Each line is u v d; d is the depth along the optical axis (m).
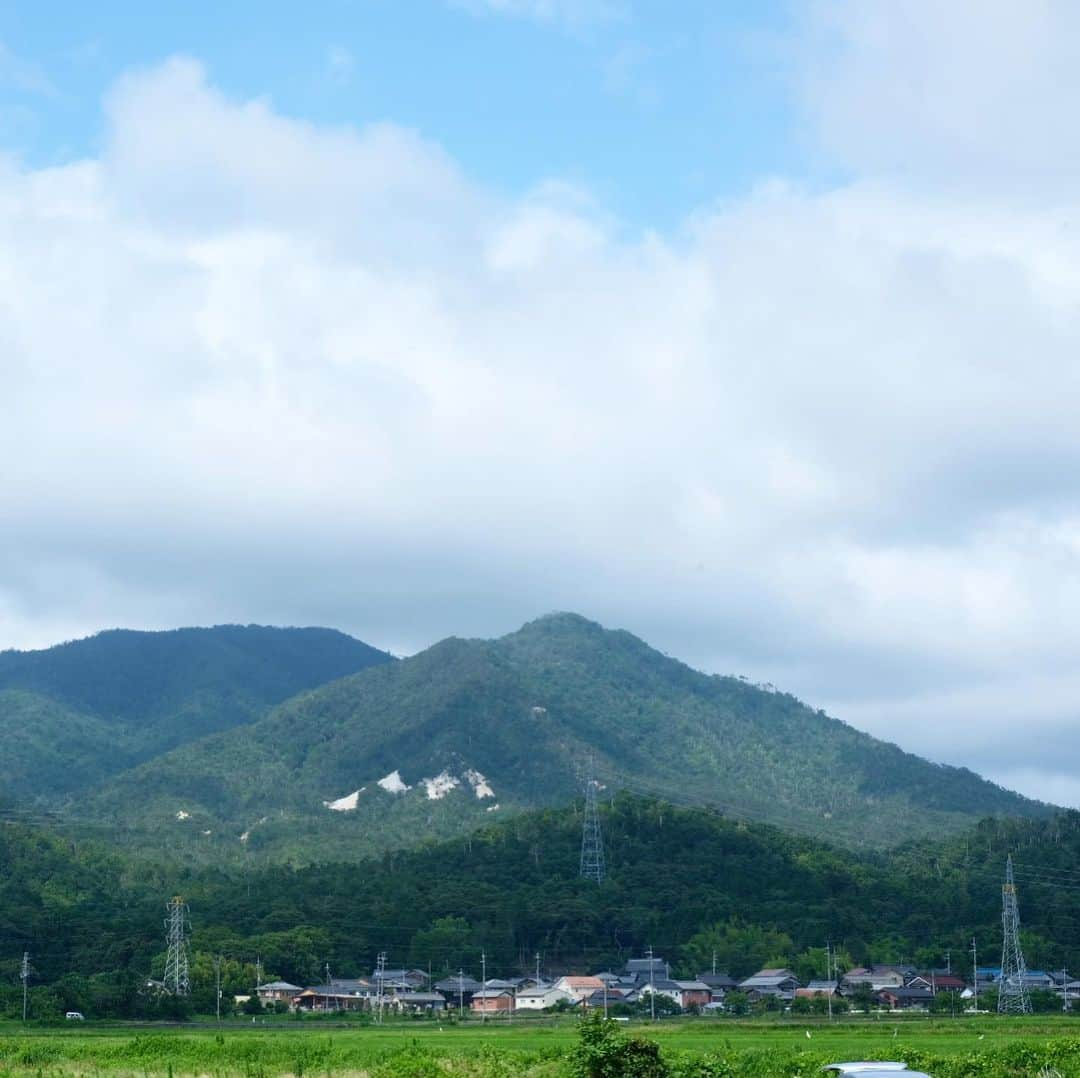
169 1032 131.50
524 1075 70.12
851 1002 179.38
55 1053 91.81
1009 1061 74.38
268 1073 79.25
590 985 191.62
